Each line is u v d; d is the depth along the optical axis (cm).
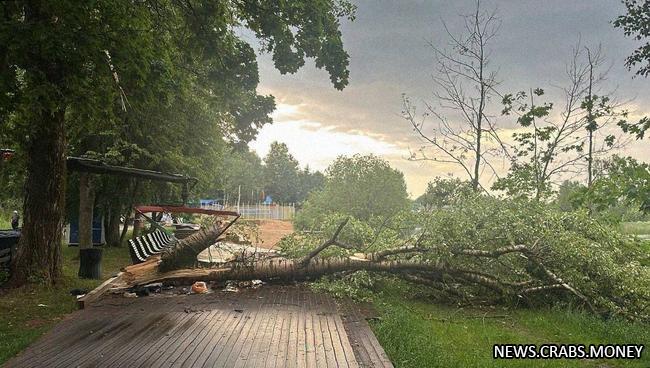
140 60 951
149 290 978
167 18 1318
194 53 1401
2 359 578
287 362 524
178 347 581
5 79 815
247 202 7550
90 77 927
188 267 1067
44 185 1116
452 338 724
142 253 1283
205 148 2219
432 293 1040
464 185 1209
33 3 844
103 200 2089
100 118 1098
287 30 1488
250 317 745
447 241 1014
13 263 1107
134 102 1127
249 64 1574
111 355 551
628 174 741
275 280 1070
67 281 1150
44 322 823
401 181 2141
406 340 645
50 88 827
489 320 868
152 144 1928
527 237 1027
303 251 1148
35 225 1105
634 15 1341
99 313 780
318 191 2339
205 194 2480
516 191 1326
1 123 948
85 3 820
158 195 2206
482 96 1547
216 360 530
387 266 1030
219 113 2258
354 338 640
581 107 1534
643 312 886
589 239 1069
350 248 1073
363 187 2084
